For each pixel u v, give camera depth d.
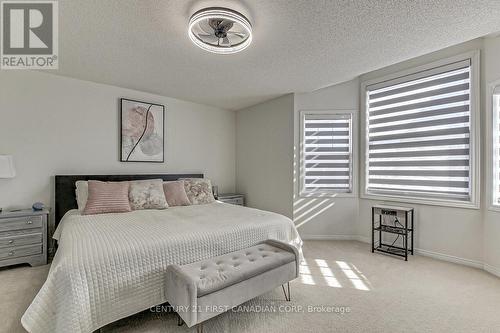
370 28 2.04
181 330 1.66
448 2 1.70
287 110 3.97
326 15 1.86
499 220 2.53
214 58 2.61
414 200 3.22
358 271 2.66
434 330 1.69
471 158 2.79
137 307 1.64
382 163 3.62
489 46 2.64
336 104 3.88
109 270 1.54
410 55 2.55
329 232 3.90
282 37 2.19
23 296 2.06
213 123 4.65
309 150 3.97
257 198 4.49
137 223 2.26
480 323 1.76
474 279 2.46
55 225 3.04
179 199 3.30
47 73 3.03
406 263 2.88
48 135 3.05
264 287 1.83
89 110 3.32
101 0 1.69
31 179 2.96
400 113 3.42
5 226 2.54
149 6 1.76
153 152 3.86
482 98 2.72
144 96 3.79
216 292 1.57
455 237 2.91
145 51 2.46
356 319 1.81
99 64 2.77
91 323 1.45
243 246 2.21
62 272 1.40
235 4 1.74
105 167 3.45
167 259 1.78
